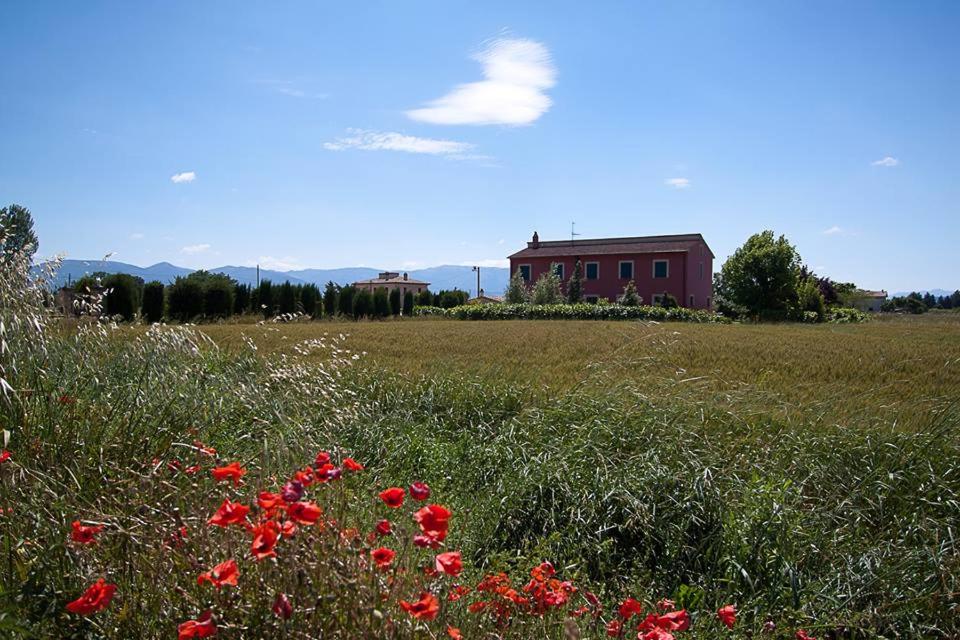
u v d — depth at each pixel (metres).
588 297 58.22
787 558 4.07
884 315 64.19
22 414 3.66
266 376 6.20
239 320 30.22
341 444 5.59
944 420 6.12
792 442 5.97
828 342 21.09
